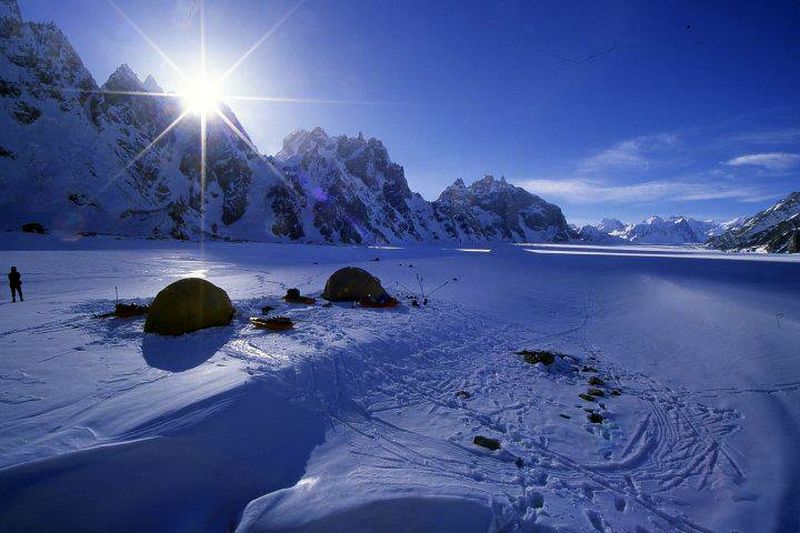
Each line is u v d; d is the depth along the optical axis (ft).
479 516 15.49
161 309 36.86
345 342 36.81
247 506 15.56
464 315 58.34
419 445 22.08
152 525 14.23
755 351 42.50
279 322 40.40
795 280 117.50
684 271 152.56
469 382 33.06
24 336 34.65
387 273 113.91
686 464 22.34
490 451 22.09
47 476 14.84
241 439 19.65
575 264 185.68
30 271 87.51
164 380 25.30
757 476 21.11
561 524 16.02
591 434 25.20
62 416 20.18
